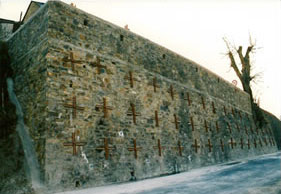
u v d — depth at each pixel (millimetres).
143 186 6902
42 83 7578
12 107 8336
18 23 17359
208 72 16875
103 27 9844
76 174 7188
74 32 8672
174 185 6633
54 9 8336
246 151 18516
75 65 8297
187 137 12469
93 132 8094
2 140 7066
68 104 7684
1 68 9484
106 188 6934
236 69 24969
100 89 8836
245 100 22062
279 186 5094
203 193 5141
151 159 9914
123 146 8945
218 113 16312
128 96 9875
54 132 7090
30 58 8648
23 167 6676
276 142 28625
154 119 10797
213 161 13867
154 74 11695
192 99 13977
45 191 6375
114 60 9789
